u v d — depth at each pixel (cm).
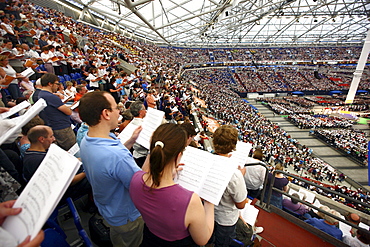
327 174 2012
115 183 169
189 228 133
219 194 163
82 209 279
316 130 3369
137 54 2728
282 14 4059
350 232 390
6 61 500
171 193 130
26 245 97
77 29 1919
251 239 297
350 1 4056
